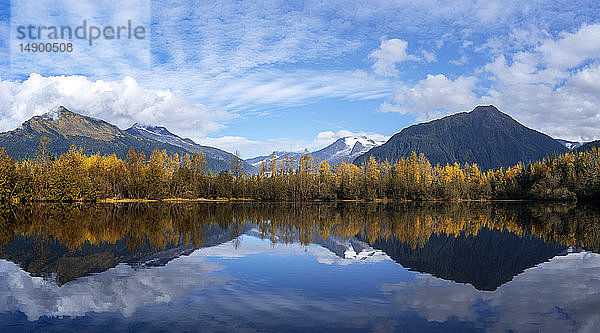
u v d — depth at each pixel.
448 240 37.72
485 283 20.77
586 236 41.09
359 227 49.44
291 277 21.64
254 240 36.78
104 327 13.89
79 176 100.75
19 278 21.17
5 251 29.47
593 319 14.99
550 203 126.12
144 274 22.20
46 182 94.81
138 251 29.92
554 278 22.08
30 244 32.81
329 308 16.09
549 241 37.34
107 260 26.36
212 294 18.05
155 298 17.41
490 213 78.25
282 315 15.17
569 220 61.25
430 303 16.95
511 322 14.62
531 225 52.81
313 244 34.53
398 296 18.03
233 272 22.88
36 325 14.14
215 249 31.20
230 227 48.06
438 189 145.88
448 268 24.62
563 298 17.91
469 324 14.36
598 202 119.00
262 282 20.45
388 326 14.09
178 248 31.56
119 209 79.94
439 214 74.88
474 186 148.88
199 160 144.00
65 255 28.02
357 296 17.95
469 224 54.06
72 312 15.55
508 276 22.53
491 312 15.79
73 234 39.19
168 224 50.47
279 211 81.56
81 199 103.00
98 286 19.53
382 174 156.88
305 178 140.00
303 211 82.31
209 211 78.81
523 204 120.56
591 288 19.78
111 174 114.12
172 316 15.00
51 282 20.33
